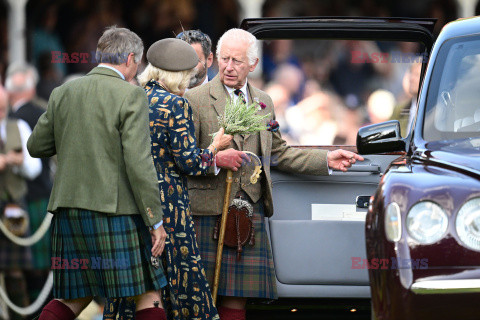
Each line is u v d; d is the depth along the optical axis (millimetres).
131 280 18359
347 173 22391
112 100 18406
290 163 22141
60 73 36188
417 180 15703
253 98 21906
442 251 14961
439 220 15125
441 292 14789
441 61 19219
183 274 19922
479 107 18141
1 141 27188
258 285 21188
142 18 40250
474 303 14688
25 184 27281
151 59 20344
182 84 20453
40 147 19312
